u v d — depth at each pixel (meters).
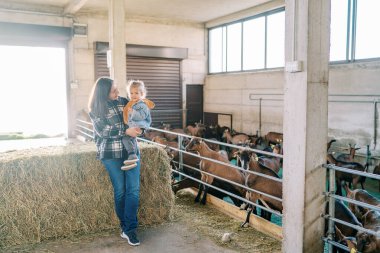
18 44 9.91
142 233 3.44
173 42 11.61
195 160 5.48
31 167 3.20
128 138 3.04
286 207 2.79
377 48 7.05
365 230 2.47
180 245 3.16
